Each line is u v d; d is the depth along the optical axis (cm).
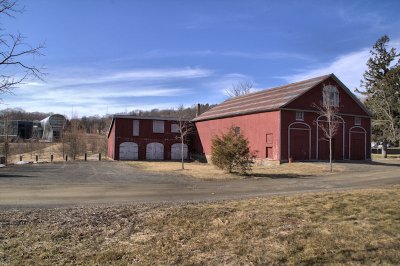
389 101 4866
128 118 4491
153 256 659
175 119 4700
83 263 630
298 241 691
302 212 910
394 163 3319
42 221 879
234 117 3834
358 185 1652
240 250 667
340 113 3509
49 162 3866
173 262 629
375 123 4916
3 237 758
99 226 845
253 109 3509
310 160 3250
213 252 668
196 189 1557
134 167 3102
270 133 3278
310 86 3350
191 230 803
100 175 2264
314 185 1689
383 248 625
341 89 3553
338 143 3488
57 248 699
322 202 1034
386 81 4869
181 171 2555
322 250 634
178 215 927
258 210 950
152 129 4594
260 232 763
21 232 791
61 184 1714
